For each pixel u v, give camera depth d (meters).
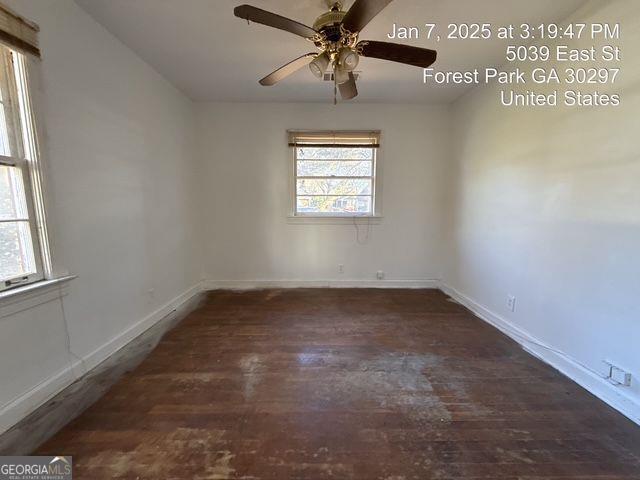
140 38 2.37
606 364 1.80
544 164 2.28
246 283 4.15
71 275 1.93
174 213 3.36
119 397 1.82
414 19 2.09
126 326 2.52
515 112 2.61
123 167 2.48
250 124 3.92
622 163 1.69
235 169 3.99
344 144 3.94
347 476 1.30
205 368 2.15
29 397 1.66
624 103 1.68
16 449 1.42
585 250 1.93
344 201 4.12
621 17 1.68
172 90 3.30
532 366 2.19
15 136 1.65
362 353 2.38
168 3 1.94
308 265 4.16
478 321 3.04
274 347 2.47
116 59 2.38
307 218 4.07
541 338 2.33
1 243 1.59
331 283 4.18
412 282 4.17
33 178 1.71
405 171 4.02
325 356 2.33
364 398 1.83
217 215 4.05
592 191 1.88
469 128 3.42
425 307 3.43
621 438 1.51
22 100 1.65
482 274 3.15
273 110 3.90
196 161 3.94
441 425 1.60
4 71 1.59
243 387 1.93
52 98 1.80
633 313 1.65
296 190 4.09
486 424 1.61
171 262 3.30
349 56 1.68
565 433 1.54
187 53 2.60
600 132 1.82
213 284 4.14
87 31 2.07
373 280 4.17
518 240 2.58
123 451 1.42
